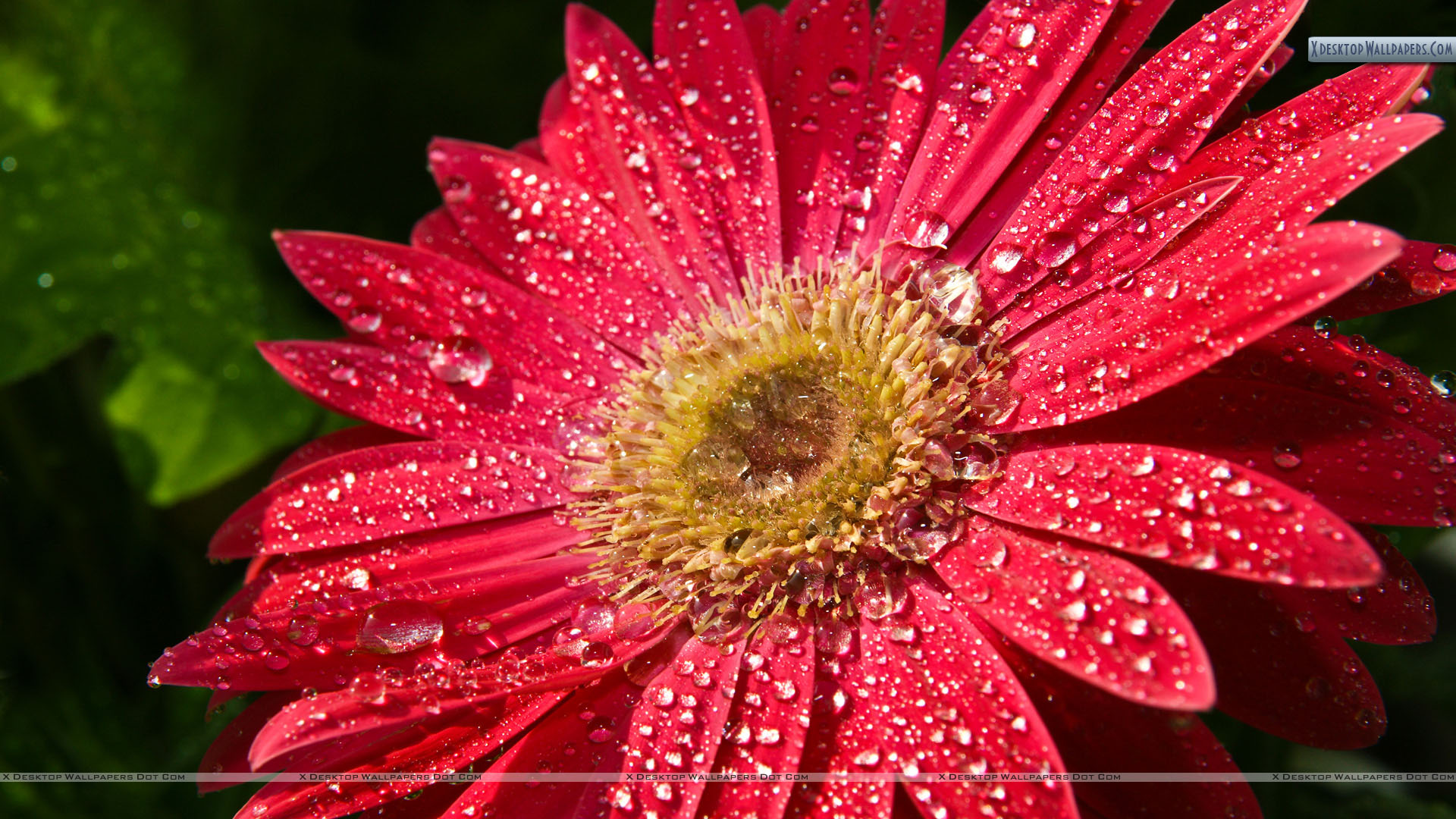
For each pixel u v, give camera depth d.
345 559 0.23
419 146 0.26
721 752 0.21
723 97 0.24
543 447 0.23
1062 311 0.22
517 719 0.22
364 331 0.23
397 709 0.21
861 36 0.23
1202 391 0.21
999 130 0.23
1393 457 0.21
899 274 0.23
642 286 0.24
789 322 0.24
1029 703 0.21
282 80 0.26
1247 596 0.21
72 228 0.25
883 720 0.21
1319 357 0.21
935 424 0.22
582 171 0.24
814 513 0.23
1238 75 0.22
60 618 0.25
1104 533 0.21
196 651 0.22
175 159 0.26
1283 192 0.21
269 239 0.26
